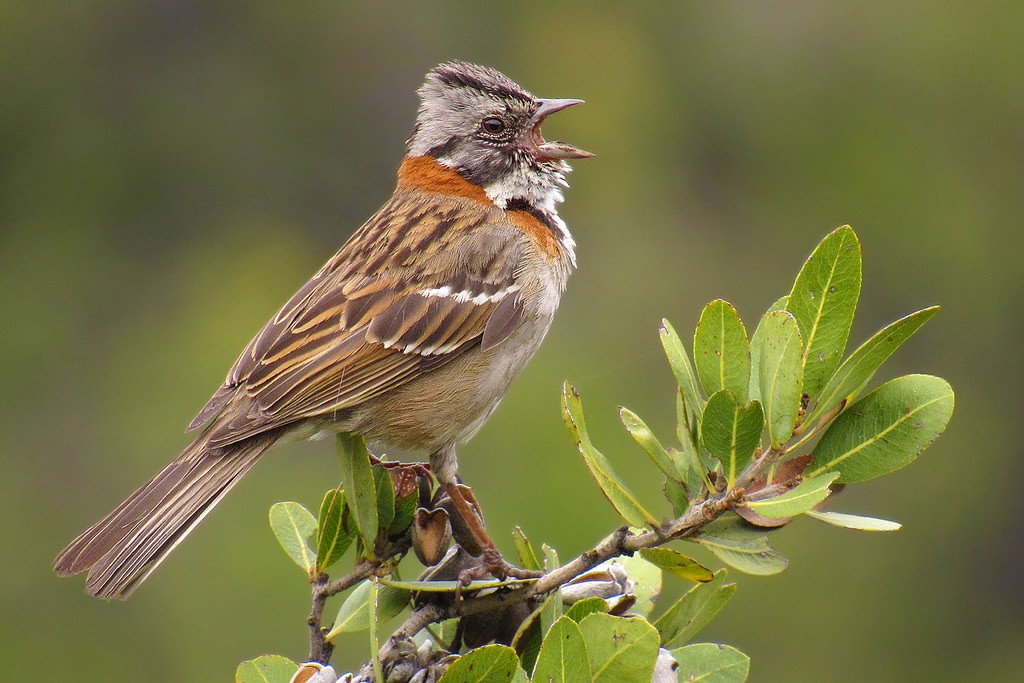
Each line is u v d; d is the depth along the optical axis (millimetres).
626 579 4820
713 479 4512
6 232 16016
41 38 16297
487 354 6746
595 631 4078
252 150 16406
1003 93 16047
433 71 7453
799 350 4238
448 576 4836
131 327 15617
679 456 4684
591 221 15312
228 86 16422
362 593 4852
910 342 15414
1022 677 13523
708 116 16125
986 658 13828
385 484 4848
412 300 6637
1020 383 15305
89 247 15969
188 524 5980
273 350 6480
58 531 13820
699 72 16188
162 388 14742
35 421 14805
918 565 14219
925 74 16094
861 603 12852
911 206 15586
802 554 12758
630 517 4387
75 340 15445
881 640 13039
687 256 15164
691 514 4367
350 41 16422
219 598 11227
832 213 15648
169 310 15727
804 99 16047
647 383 13055
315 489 11867
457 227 6902
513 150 7273
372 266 6738
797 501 4207
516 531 4730
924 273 15516
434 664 4312
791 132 15953
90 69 16266
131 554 5824
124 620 11398
